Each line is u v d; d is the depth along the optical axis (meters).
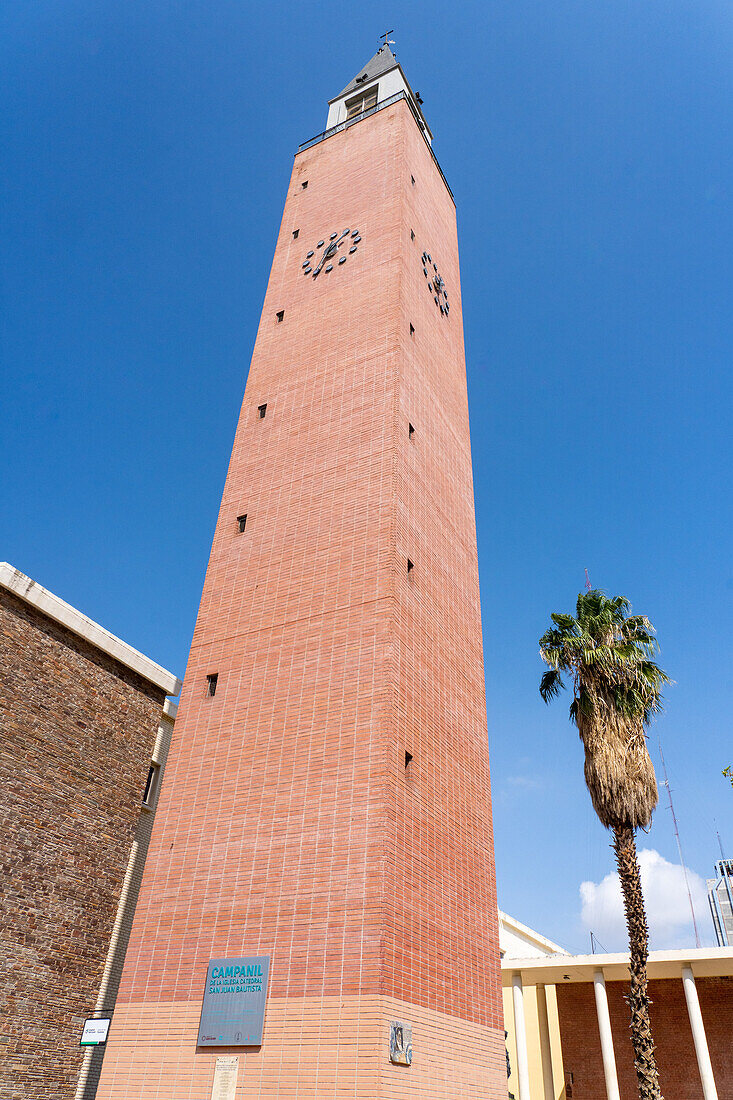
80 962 21.28
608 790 23.25
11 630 21.42
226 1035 15.31
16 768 20.69
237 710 19.83
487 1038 18.03
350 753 17.48
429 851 17.80
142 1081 15.69
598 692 24.94
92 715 23.53
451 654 22.09
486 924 19.62
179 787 19.31
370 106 35.12
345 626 19.50
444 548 23.75
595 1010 34.28
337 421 23.84
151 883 18.14
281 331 27.92
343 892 15.82
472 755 21.69
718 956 28.16
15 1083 18.81
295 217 31.98
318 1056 14.28
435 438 25.44
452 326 30.61
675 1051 31.80
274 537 22.55
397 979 15.05
